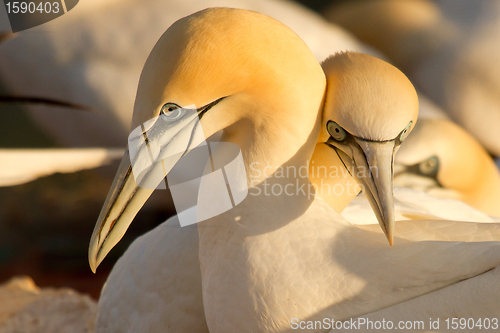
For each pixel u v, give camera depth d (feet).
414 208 26.84
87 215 51.19
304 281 17.84
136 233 44.98
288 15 50.42
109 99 45.68
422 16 61.52
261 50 17.33
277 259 18.01
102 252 18.20
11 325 35.04
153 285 22.66
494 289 16.81
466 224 20.02
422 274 17.63
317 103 18.19
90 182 50.98
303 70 17.83
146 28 46.11
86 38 45.80
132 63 46.06
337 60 18.57
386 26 61.98
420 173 42.14
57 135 48.44
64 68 45.83
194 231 22.34
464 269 17.46
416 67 60.95
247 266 18.10
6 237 50.44
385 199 17.26
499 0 59.11
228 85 17.43
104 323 24.52
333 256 18.02
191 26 17.24
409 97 17.60
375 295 17.74
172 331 22.22
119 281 24.02
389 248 18.04
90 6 45.91
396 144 17.85
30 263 48.65
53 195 51.72
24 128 51.03
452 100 59.06
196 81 17.11
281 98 17.75
